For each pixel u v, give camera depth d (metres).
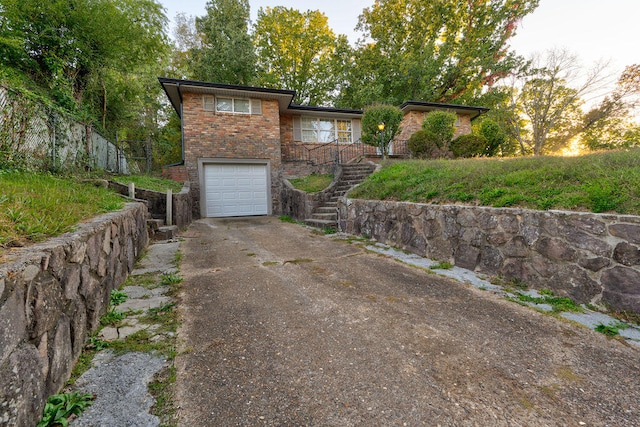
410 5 19.70
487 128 11.61
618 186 2.64
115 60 9.83
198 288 3.16
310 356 1.89
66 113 5.82
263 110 11.10
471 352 1.91
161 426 1.33
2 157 3.94
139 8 10.20
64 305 1.63
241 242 5.69
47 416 1.31
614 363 1.77
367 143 11.16
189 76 17.12
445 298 2.82
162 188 7.82
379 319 2.40
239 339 2.11
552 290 2.77
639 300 2.20
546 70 15.80
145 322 2.36
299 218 8.86
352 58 20.20
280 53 21.14
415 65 17.12
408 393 1.54
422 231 4.39
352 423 1.34
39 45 8.07
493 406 1.44
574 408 1.42
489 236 3.41
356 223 6.09
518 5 17.69
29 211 2.09
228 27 17.31
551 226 2.80
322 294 2.98
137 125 16.27
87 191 4.09
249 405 1.46
